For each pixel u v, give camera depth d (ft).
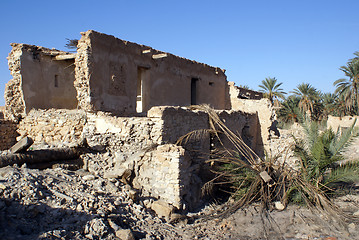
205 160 33.91
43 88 40.19
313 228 25.54
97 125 32.58
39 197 20.11
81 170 28.19
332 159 31.30
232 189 34.40
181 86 53.36
